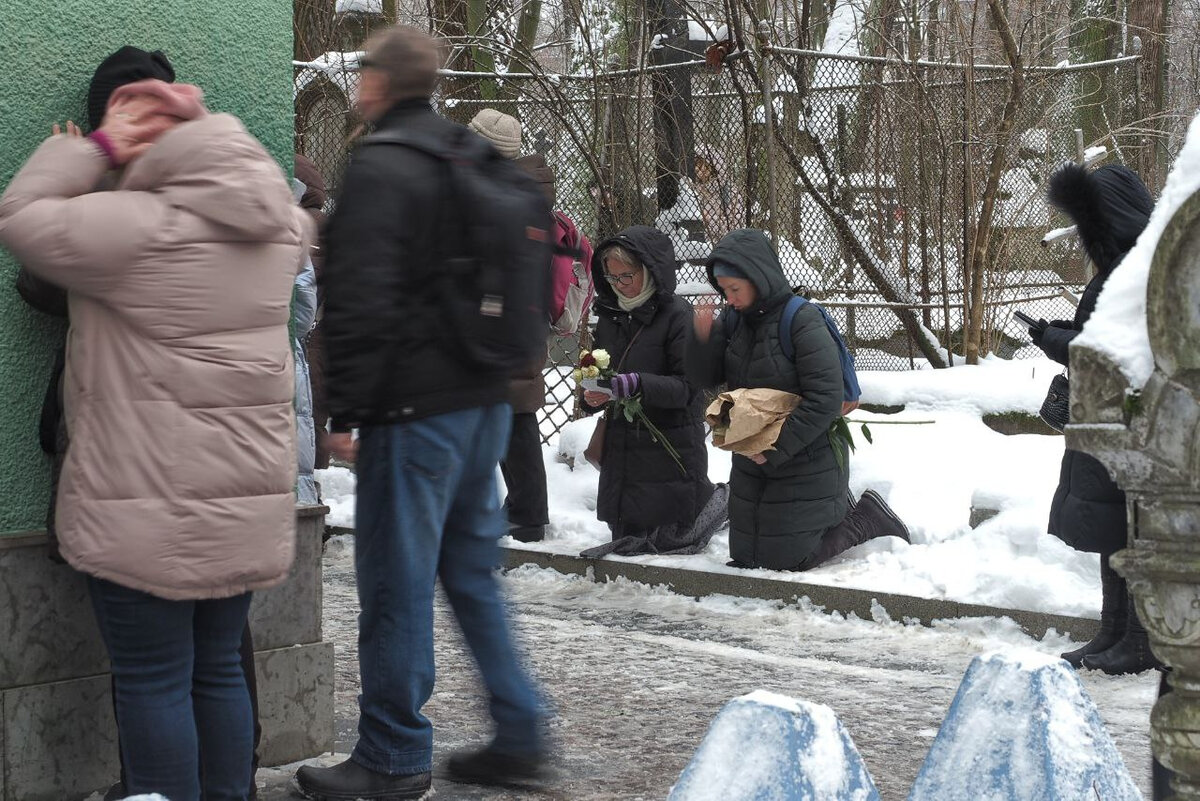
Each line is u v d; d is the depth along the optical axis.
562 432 10.90
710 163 12.55
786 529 8.10
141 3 4.43
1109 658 6.41
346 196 4.16
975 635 7.24
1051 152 13.60
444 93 13.47
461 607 4.68
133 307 3.55
